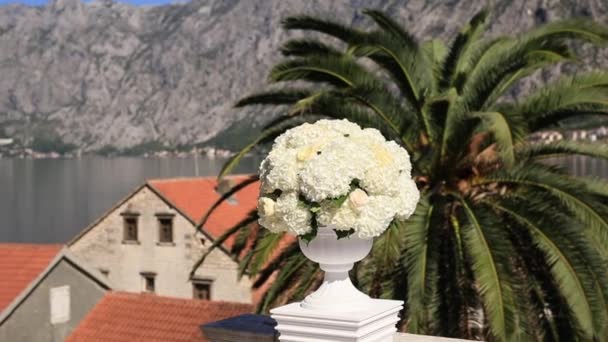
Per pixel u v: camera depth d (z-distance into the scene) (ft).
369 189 13.03
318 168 12.67
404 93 46.16
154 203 144.25
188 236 140.26
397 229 38.96
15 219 574.56
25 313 105.40
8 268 108.58
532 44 41.55
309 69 44.29
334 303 12.93
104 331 100.83
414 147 45.09
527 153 44.80
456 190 44.04
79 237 150.61
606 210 39.93
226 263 135.95
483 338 41.57
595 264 38.63
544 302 42.14
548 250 39.22
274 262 46.65
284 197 13.15
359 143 13.38
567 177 42.29
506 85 46.26
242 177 158.10
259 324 15.52
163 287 143.43
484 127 43.50
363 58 45.78
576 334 40.32
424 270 38.96
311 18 44.39
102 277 112.06
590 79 43.19
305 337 12.51
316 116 44.52
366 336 12.50
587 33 42.65
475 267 38.40
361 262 42.52
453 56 47.09
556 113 42.86
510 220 42.78
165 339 96.43
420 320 39.34
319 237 13.14
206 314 98.84
